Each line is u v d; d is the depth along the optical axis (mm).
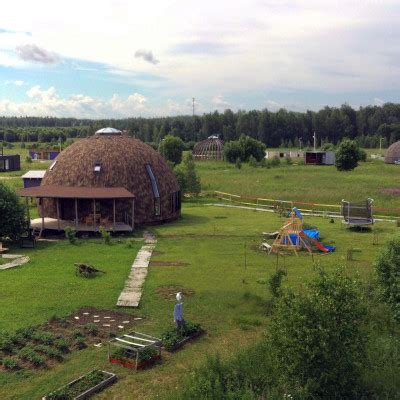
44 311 19906
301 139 199750
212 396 12195
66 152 44469
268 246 31656
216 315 19797
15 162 94625
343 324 12750
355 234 37000
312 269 26766
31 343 16703
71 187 39625
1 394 13484
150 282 24266
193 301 21438
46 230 37719
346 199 52719
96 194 37438
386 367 14016
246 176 81125
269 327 13844
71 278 24797
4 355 15867
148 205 41719
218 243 33906
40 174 58969
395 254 18344
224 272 26266
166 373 14922
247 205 53781
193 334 17656
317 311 12688
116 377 14516
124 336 16594
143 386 14070
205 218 45312
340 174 82500
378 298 18422
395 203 49844
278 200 53406
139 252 31016
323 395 12781
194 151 139250
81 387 13680
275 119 199500
